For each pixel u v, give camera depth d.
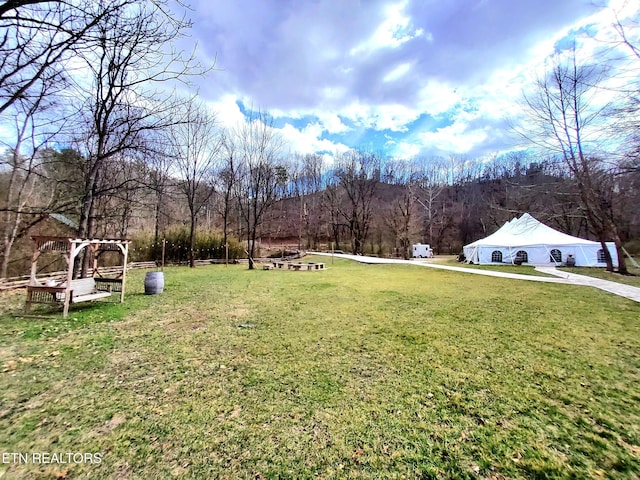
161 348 4.59
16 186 11.85
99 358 4.18
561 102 14.73
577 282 11.58
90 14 4.45
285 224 44.19
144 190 12.88
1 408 2.89
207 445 2.38
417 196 39.81
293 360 4.13
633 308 7.18
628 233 23.61
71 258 6.51
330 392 3.24
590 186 14.62
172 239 21.95
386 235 40.00
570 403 3.01
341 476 2.05
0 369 3.78
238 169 22.78
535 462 2.18
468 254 23.47
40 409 2.89
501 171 46.28
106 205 14.92
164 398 3.11
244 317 6.44
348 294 9.12
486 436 2.49
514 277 13.19
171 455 2.26
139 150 9.46
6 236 10.91
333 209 40.22
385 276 13.91
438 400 3.07
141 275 14.34
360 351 4.46
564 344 4.74
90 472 2.08
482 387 3.35
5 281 9.85
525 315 6.54
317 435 2.51
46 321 6.02
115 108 9.83
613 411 2.86
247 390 3.29
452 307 7.31
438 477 2.04
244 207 31.48
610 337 5.07
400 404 3.00
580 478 2.02
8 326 5.64
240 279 12.98
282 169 31.44
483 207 42.62
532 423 2.67
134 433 2.53
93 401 3.05
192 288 10.38
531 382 3.47
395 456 2.25
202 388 3.34
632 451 2.29
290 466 2.15
